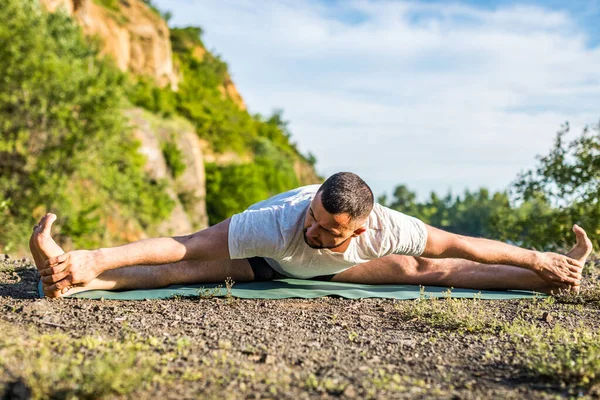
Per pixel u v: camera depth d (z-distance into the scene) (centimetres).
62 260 373
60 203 1405
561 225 764
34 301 371
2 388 211
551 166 776
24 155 1390
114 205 1747
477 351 299
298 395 228
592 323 371
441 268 484
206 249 397
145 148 2166
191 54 5200
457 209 3884
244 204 3725
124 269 431
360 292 446
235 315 369
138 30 3309
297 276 471
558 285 456
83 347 267
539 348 280
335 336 326
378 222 407
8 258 571
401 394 233
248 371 251
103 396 215
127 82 1670
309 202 403
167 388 227
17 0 1418
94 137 1450
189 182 2738
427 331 342
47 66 1388
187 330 320
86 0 2748
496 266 480
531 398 232
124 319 338
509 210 814
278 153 5056
